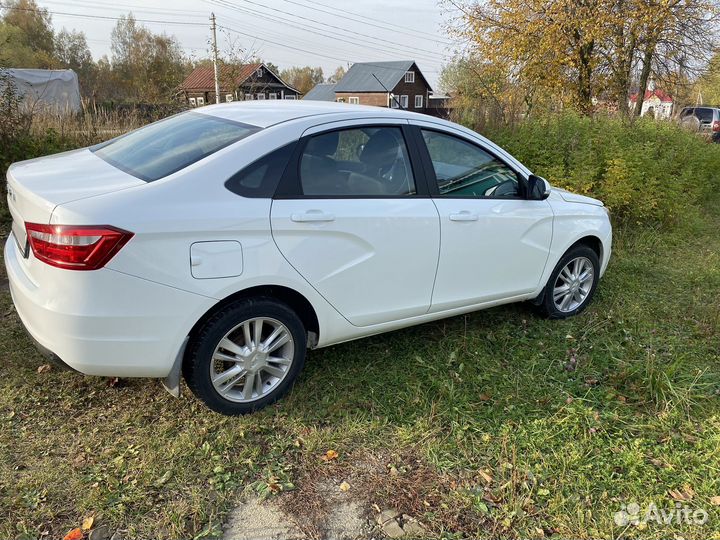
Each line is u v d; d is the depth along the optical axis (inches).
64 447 106.9
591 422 124.3
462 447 114.8
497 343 160.4
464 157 145.8
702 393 137.8
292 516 95.3
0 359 134.0
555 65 631.8
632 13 585.3
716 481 107.3
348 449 112.6
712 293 213.0
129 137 137.7
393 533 92.9
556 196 172.2
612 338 168.7
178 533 89.6
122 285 96.9
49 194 99.3
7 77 265.0
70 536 87.1
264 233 109.2
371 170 127.9
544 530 95.1
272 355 121.8
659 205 304.0
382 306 132.9
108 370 101.7
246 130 117.3
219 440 111.1
